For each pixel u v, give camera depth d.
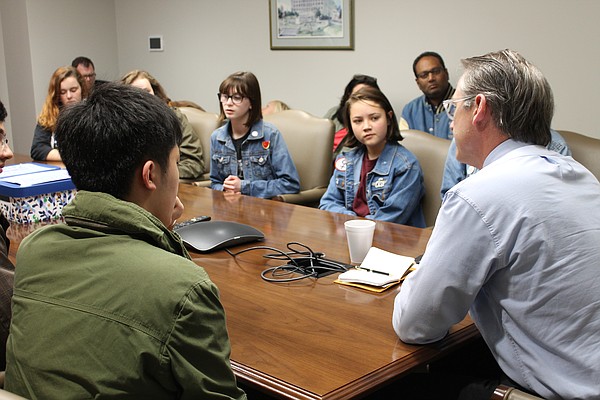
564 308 1.31
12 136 6.38
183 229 2.12
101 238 1.09
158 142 1.12
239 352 1.38
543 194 1.33
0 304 1.33
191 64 5.97
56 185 2.45
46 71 6.10
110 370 1.00
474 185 1.36
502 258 1.33
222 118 4.00
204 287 1.04
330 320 1.54
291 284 1.77
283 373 1.30
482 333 1.45
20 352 1.08
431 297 1.36
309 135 3.45
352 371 1.30
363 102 2.74
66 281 1.08
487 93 1.41
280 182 3.29
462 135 1.48
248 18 5.45
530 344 1.37
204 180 3.97
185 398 1.04
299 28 5.12
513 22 4.11
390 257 1.85
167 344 1.00
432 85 4.18
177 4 5.94
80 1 6.22
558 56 3.98
